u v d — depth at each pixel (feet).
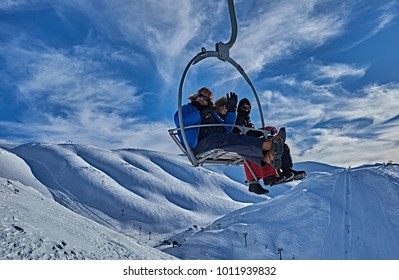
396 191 485.15
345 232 410.11
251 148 18.53
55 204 97.91
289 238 417.69
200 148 19.56
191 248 421.18
